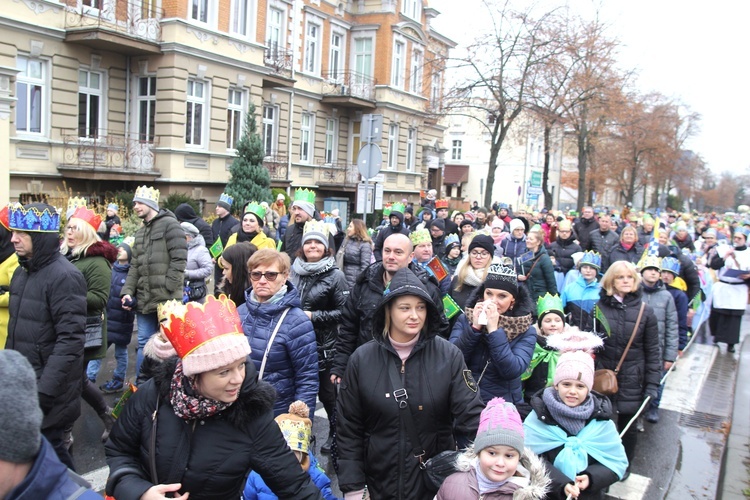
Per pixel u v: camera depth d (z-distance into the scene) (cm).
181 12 2109
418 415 328
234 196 2212
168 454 253
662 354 689
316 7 3112
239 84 2397
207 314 247
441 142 4475
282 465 266
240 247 550
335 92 3244
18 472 169
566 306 676
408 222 1655
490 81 2627
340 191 3306
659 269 682
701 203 10550
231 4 2330
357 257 870
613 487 546
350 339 503
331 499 341
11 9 1750
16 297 406
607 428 392
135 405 265
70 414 405
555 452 390
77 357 400
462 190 6062
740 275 1077
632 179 4753
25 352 400
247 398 260
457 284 609
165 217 668
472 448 320
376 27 3356
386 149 3494
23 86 1820
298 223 877
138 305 664
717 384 877
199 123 2277
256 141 2269
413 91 3653
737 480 562
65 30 1891
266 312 430
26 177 1803
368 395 333
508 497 307
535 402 407
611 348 556
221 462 254
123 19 2059
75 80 1953
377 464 332
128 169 2003
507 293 447
